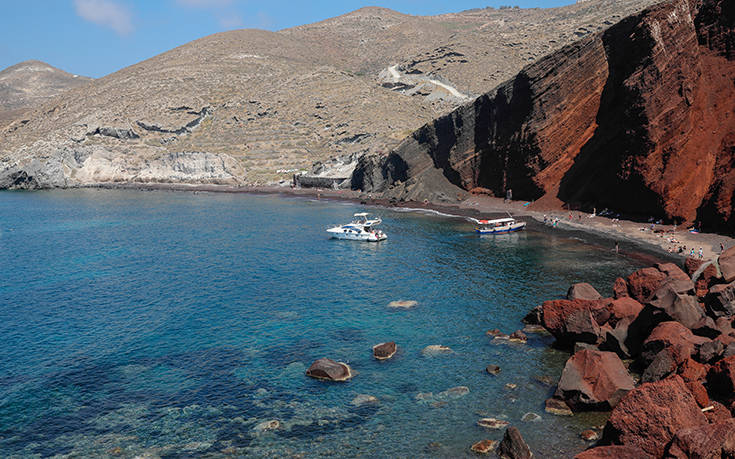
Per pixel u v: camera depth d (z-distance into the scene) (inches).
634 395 945.5
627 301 1563.7
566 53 4197.8
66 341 1679.4
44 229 4175.7
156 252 3132.4
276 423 1141.1
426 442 1053.2
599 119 4082.2
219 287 2285.9
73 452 1056.2
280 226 4114.2
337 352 1530.5
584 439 1028.5
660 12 3240.7
